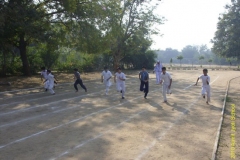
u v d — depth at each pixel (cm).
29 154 559
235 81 2473
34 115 939
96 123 829
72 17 2356
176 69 5606
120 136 691
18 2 1775
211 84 2144
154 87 1903
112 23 2638
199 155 559
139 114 968
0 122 836
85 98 1352
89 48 2603
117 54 3700
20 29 1922
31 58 3234
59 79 2484
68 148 597
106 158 538
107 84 1488
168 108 1091
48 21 2366
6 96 1406
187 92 1623
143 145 620
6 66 2953
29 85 1941
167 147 607
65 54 3869
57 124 814
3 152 571
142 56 4816
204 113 991
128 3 3494
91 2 2380
